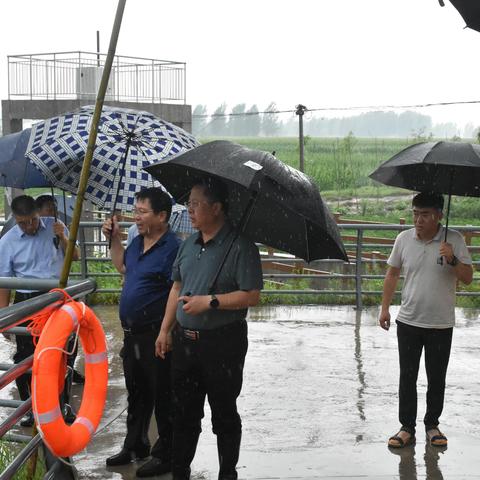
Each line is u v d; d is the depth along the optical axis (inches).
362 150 2974.9
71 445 139.8
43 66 776.9
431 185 223.5
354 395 262.8
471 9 133.9
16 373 133.6
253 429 227.6
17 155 236.1
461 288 493.4
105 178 211.2
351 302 432.5
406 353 213.3
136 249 193.9
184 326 171.6
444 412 246.2
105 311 396.8
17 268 233.0
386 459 204.8
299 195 159.8
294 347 328.2
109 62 148.3
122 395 260.2
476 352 324.5
